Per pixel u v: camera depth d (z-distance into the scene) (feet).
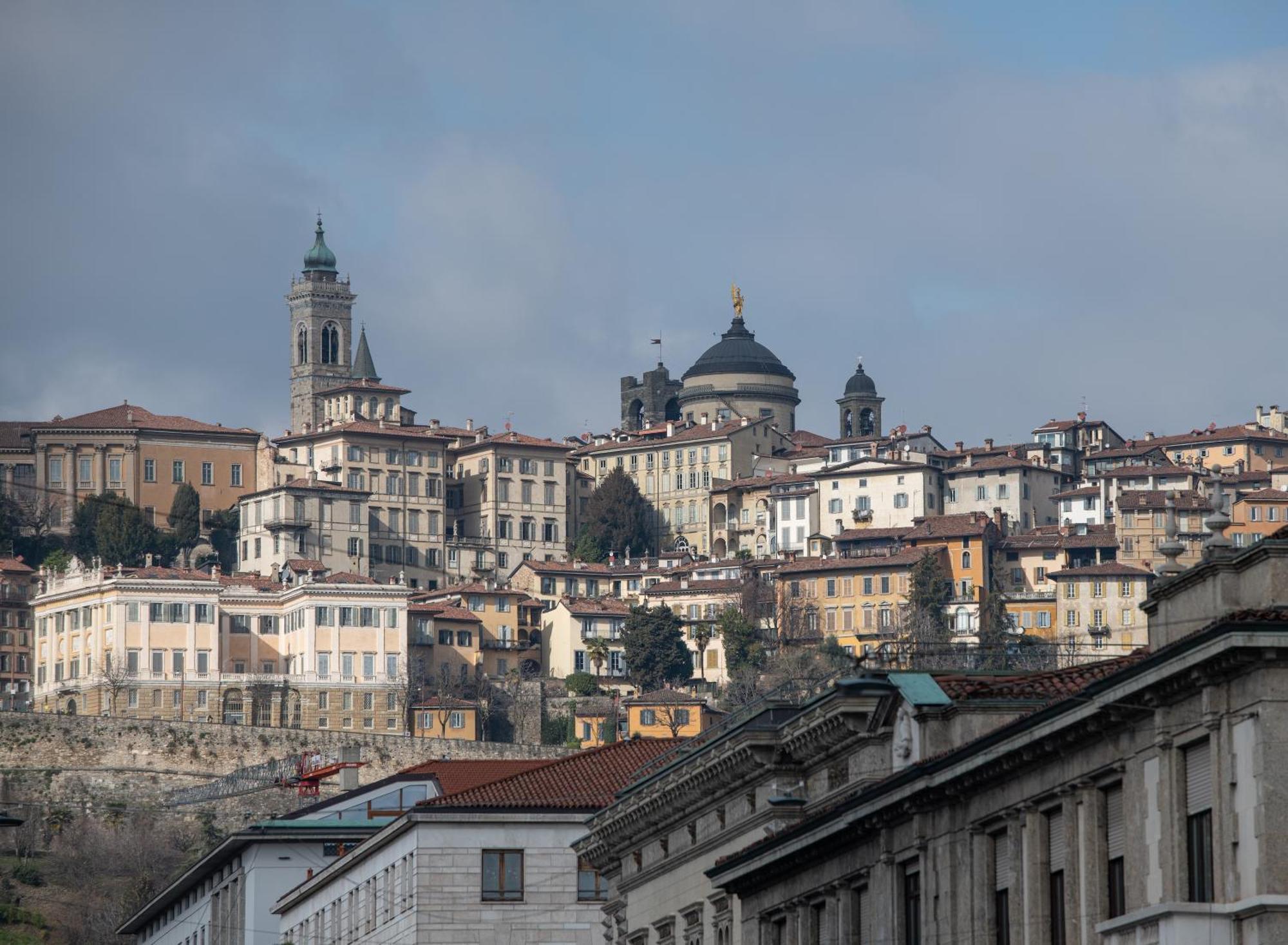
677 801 482.28
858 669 409.28
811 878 390.01
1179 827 265.54
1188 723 264.52
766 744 437.99
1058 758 297.33
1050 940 302.25
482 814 577.02
